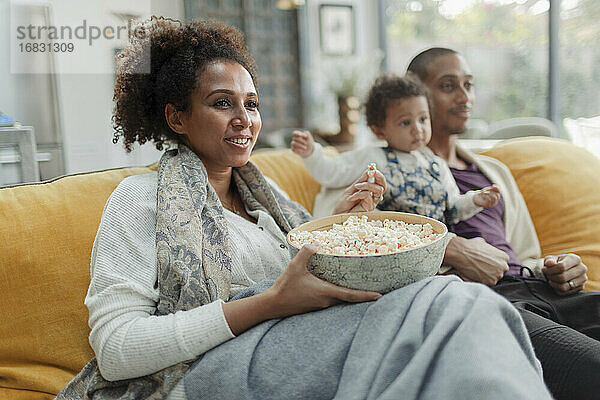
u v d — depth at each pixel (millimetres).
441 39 4457
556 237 1529
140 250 907
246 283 1015
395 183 1443
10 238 1019
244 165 1185
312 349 766
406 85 1508
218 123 1045
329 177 1529
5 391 952
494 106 4070
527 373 668
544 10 3643
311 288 808
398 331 724
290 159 1644
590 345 925
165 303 882
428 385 673
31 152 1694
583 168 1636
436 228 940
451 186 1502
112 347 809
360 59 4371
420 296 750
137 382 859
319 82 4656
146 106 1157
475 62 4191
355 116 3932
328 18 4719
